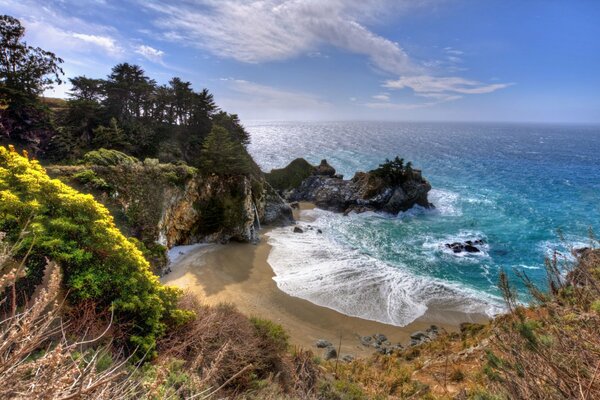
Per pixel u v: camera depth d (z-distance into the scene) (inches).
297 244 1660.9
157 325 502.6
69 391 112.1
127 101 2122.3
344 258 1504.7
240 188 1643.7
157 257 1192.8
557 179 3410.4
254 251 1518.2
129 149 1744.6
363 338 954.7
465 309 1114.7
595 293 194.2
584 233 1843.0
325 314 1053.8
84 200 541.6
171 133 2127.2
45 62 1817.2
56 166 1184.8
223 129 1713.8
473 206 2448.3
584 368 143.3
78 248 493.0
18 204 484.4
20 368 109.4
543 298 218.2
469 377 503.2
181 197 1443.2
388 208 2271.2
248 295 1124.5
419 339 954.7
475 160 4879.4
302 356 636.1
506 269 1434.5
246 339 568.4
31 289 385.1
